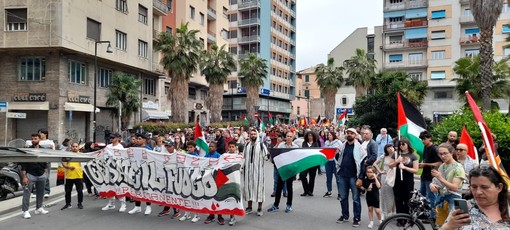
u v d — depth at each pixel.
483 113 14.61
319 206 10.05
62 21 25.30
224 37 59.41
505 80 26.42
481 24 19.64
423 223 6.38
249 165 8.91
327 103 55.06
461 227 3.00
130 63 33.09
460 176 5.89
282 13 77.81
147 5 36.25
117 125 32.00
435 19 55.97
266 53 70.31
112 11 30.67
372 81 33.94
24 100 26.69
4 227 7.89
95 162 9.66
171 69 34.16
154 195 8.91
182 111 35.03
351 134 8.23
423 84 32.94
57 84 26.44
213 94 43.69
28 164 8.84
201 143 11.75
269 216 8.87
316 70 55.69
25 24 25.77
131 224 8.07
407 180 7.62
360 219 8.38
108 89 31.62
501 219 2.94
